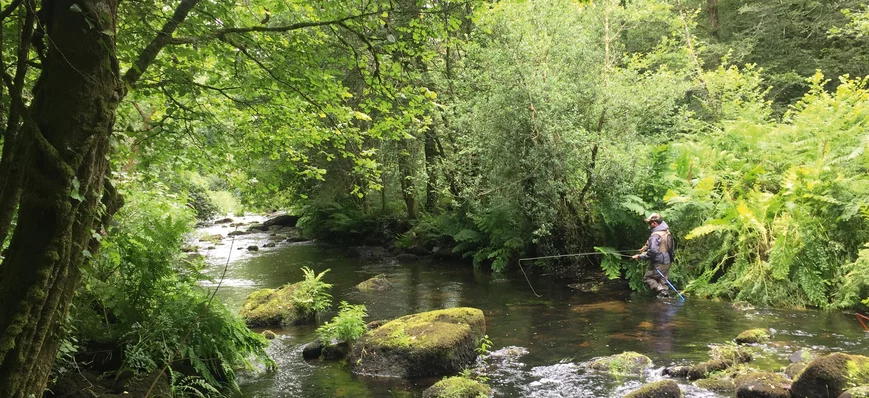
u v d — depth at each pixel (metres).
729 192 10.42
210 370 5.65
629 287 10.62
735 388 5.10
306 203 21.36
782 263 8.66
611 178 11.19
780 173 10.53
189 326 5.49
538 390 5.45
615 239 11.73
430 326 6.61
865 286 7.93
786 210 9.41
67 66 2.95
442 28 5.56
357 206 21.33
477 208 13.32
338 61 6.05
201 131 7.79
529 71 11.38
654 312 8.58
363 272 13.59
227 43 5.50
